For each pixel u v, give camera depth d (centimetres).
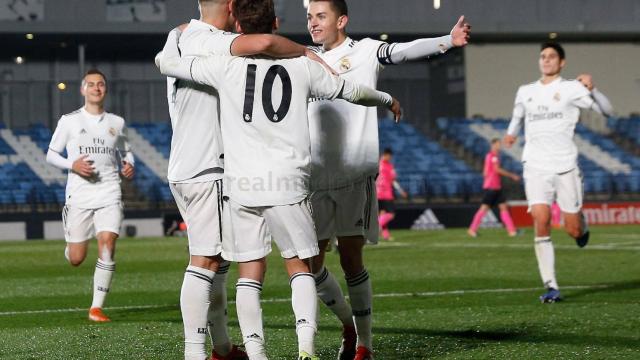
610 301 2233
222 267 1433
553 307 2123
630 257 3744
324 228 1477
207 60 1280
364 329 1461
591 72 8525
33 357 1577
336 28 1505
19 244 5691
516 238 5362
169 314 2214
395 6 7794
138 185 7538
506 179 7519
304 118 1273
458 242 5038
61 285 3039
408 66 8469
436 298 2402
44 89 7900
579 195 2392
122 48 8031
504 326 1817
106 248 2184
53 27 7131
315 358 1256
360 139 1473
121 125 2361
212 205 1331
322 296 1498
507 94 8438
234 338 1739
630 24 8075
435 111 8525
